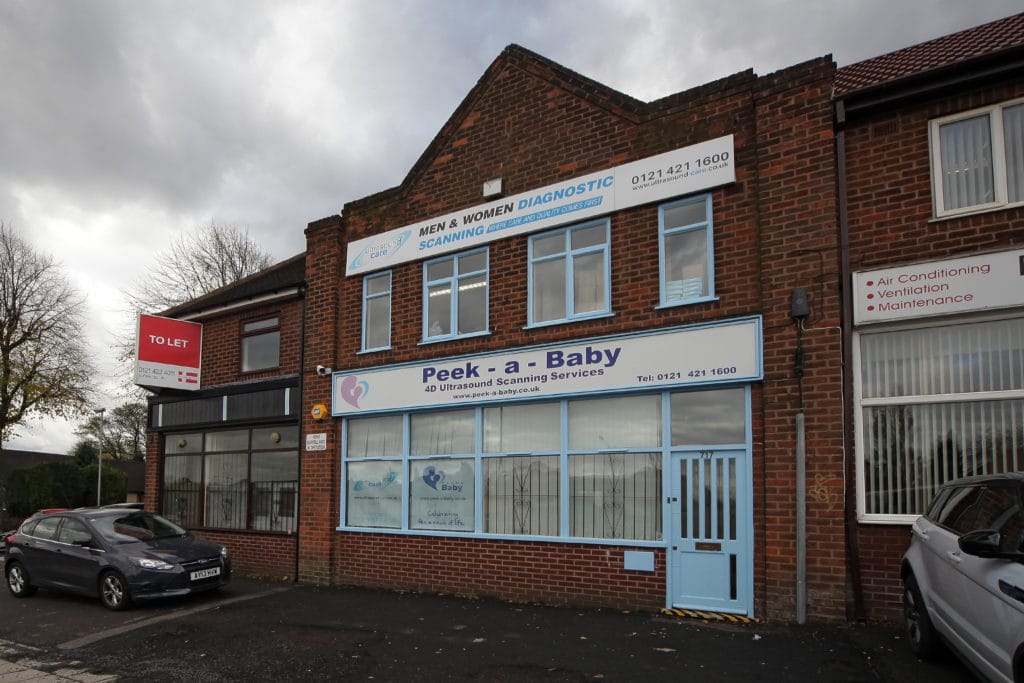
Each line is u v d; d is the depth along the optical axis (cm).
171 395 1548
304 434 1264
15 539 1171
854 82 865
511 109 1084
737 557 816
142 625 911
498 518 1017
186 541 1097
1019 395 714
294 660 718
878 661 616
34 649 818
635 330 916
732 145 874
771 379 807
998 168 744
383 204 1225
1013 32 816
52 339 3278
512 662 678
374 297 1223
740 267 854
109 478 3136
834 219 793
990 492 520
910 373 770
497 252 1070
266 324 1421
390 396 1151
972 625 491
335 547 1195
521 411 1022
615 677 619
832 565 749
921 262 756
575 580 923
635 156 952
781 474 789
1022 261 709
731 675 609
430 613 914
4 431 3186
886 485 766
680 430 877
